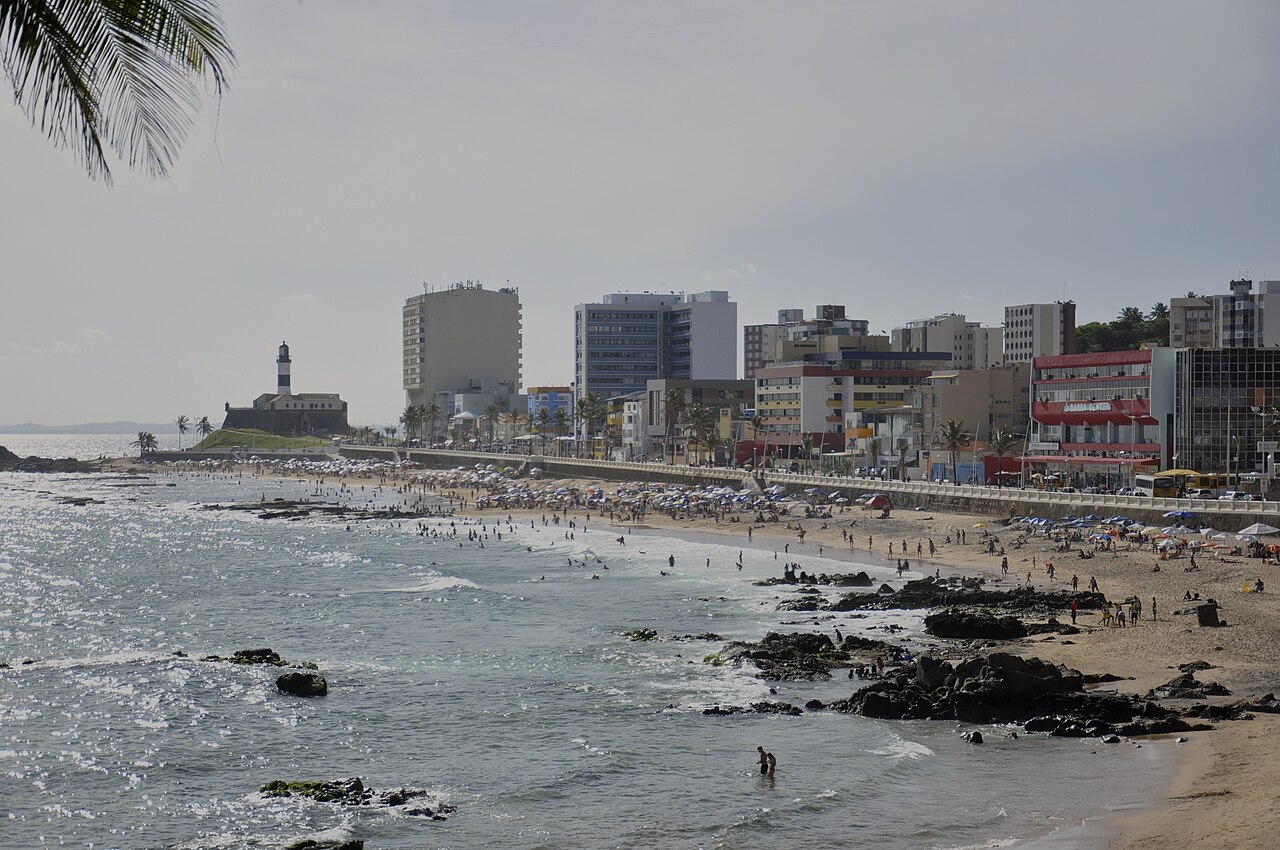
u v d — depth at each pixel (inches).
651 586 5088.6
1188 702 2679.6
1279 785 2000.5
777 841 1974.7
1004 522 6235.2
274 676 3452.3
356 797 2300.7
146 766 2564.0
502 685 3267.7
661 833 2046.0
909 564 5359.3
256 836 2102.6
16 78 489.7
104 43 496.4
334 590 5388.8
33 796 2362.2
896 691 2881.4
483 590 5162.4
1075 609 3850.9
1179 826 1845.5
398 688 3272.6
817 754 2476.6
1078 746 2420.0
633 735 2701.8
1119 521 5585.6
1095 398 7298.2
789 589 4852.4
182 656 3794.3
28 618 4781.0
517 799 2272.4
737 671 3314.5
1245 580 4237.2
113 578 6053.2
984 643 3545.8
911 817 2046.0
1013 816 2010.3
